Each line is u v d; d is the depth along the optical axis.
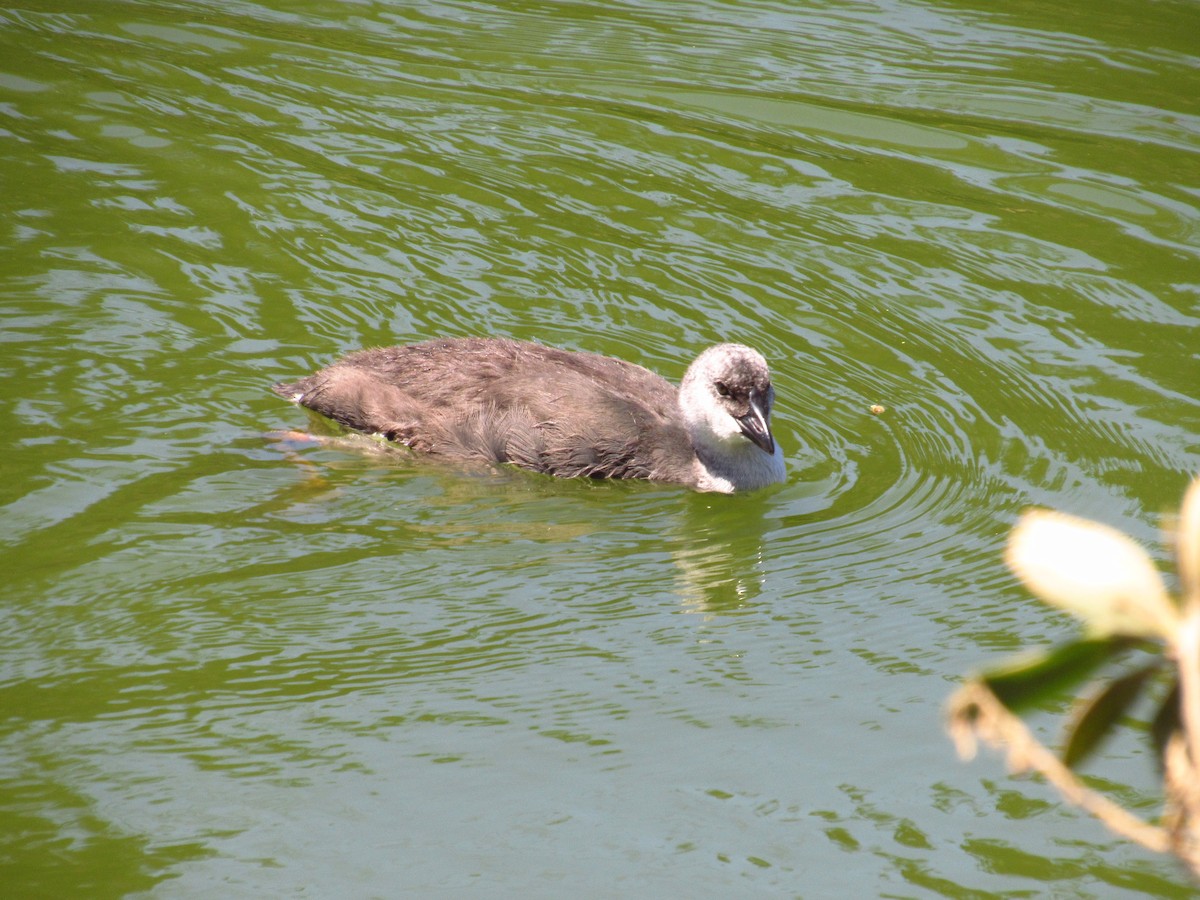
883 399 11.66
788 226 14.09
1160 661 1.73
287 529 9.47
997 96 16.92
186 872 6.32
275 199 13.90
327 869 6.39
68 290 12.04
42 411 10.41
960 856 6.51
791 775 7.19
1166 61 18.02
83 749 7.21
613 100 16.59
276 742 7.35
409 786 7.05
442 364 10.81
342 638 8.35
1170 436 11.02
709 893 6.28
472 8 19.34
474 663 8.18
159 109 15.63
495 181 14.63
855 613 8.90
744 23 19.08
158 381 10.96
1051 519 1.58
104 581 8.70
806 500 10.52
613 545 9.73
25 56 16.73
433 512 9.91
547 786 7.08
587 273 13.10
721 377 10.57
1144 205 14.59
